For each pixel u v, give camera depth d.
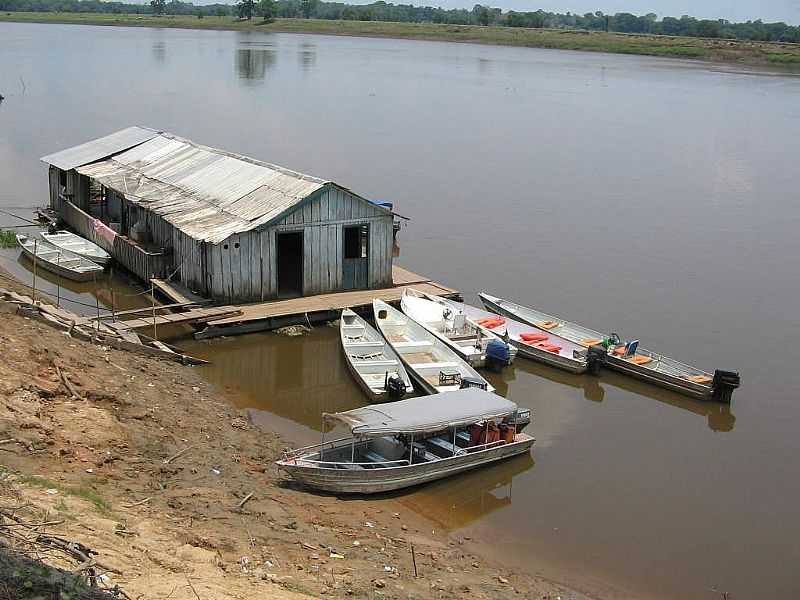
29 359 19.31
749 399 25.30
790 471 21.16
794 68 135.75
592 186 52.44
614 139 68.56
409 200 47.12
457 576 15.28
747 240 42.16
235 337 27.39
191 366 25.00
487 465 20.50
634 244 40.84
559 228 43.06
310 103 82.06
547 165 58.03
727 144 67.56
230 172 33.09
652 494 19.83
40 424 16.44
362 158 57.19
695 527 18.53
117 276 33.41
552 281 35.19
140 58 123.12
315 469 17.92
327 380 24.89
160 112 72.69
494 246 39.69
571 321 30.94
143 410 19.20
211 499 15.73
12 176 49.03
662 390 25.78
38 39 156.25
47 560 10.87
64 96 80.88
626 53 161.50
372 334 26.84
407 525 17.61
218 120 69.56
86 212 37.94
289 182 30.42
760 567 17.19
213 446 18.84
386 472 18.56
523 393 25.30
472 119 76.25
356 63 125.75
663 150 64.50
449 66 126.06
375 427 17.95
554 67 129.25
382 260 31.14
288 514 16.14
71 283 32.22
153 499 14.95
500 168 56.44
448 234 41.31
